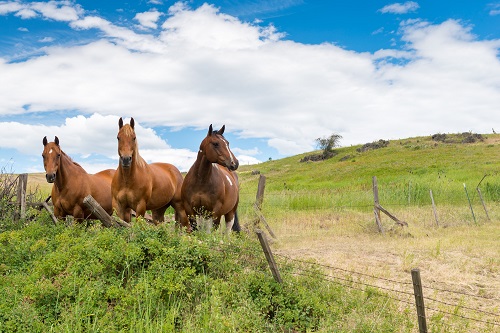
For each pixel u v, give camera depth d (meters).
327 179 54.44
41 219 9.48
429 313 6.42
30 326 5.18
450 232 14.27
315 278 6.86
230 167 8.79
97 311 5.39
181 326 5.49
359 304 6.08
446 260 9.94
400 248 11.25
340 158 76.19
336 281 7.05
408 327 5.69
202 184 9.16
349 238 13.06
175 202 10.48
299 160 88.19
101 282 5.98
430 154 59.22
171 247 6.61
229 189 9.76
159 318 5.49
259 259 6.95
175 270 6.25
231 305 5.95
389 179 39.81
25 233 7.97
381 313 5.94
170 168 10.55
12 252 7.12
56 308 5.52
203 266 6.59
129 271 6.34
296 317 5.77
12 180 11.06
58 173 8.97
